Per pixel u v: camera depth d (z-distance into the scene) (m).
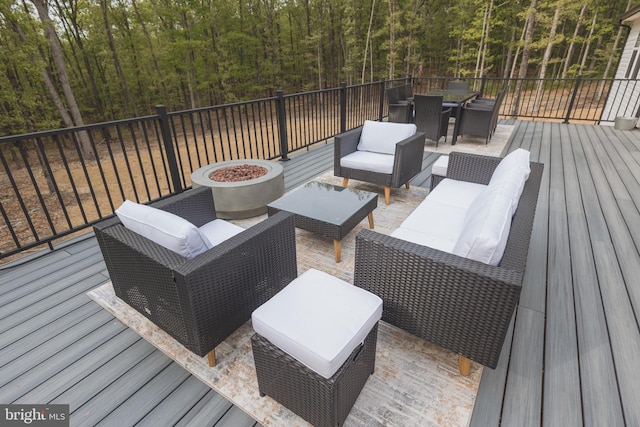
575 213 2.96
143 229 1.50
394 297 1.49
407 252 1.35
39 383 1.49
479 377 1.46
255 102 4.07
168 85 17.53
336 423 1.18
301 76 21.97
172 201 2.00
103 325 1.83
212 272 1.34
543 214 2.95
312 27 20.34
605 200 3.23
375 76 22.36
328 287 1.44
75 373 1.54
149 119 2.93
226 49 18.19
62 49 15.50
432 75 23.44
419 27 19.19
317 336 1.15
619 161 4.40
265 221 1.69
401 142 3.10
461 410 1.32
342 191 2.78
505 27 17.20
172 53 15.05
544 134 5.93
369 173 3.26
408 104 5.56
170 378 1.51
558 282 2.07
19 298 2.05
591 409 1.31
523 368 1.50
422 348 1.62
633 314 1.81
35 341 1.72
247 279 1.56
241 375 1.50
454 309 1.32
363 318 1.25
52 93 11.08
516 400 1.36
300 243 2.61
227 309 1.49
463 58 16.97
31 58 9.63
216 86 18.17
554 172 4.01
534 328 1.72
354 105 6.20
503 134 6.00
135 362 1.59
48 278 2.25
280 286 1.83
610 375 1.46
